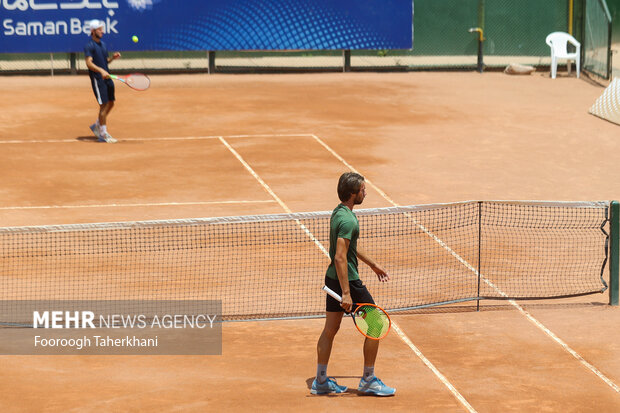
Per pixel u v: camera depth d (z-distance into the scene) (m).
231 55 100.94
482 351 31.86
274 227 46.59
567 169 60.69
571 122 76.00
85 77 96.25
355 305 27.64
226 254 42.31
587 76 100.69
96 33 65.06
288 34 99.06
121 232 45.31
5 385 28.00
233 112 78.62
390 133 71.25
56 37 94.00
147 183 55.66
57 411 26.12
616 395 28.30
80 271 39.62
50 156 62.09
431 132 71.81
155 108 79.81
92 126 66.94
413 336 33.25
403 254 43.03
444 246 44.28
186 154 63.44
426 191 54.59
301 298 36.91
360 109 80.94
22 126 71.56
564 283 39.62
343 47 100.44
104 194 53.00
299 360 30.66
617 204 37.38
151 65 99.31
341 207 27.39
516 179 57.88
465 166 61.19
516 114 79.31
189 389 27.97
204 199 52.16
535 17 104.62
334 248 27.20
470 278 40.00
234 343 32.16
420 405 27.12
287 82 95.69
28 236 44.44
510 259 42.66
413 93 89.69
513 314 35.84
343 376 29.34
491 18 104.31
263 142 67.44
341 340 32.66
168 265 40.62
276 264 41.12
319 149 65.62
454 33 104.44
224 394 27.61
